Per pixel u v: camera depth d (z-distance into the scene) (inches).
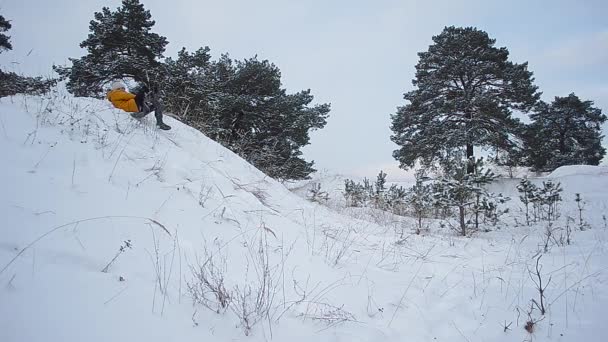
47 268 90.7
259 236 170.9
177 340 85.0
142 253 115.4
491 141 791.7
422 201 403.5
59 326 74.9
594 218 476.4
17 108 185.5
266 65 757.3
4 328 69.2
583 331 123.3
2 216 102.4
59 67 609.6
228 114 704.4
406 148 898.1
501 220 529.7
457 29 879.7
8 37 617.3
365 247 223.1
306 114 765.3
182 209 159.3
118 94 269.9
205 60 706.8
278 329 104.8
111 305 87.3
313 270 156.3
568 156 1164.5
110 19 647.8
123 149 193.8
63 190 131.2
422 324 129.8
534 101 828.0
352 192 554.9
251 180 278.7
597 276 175.3
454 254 237.1
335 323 117.4
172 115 354.9
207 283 107.5
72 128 184.5
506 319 135.2
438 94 872.3
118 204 138.3
